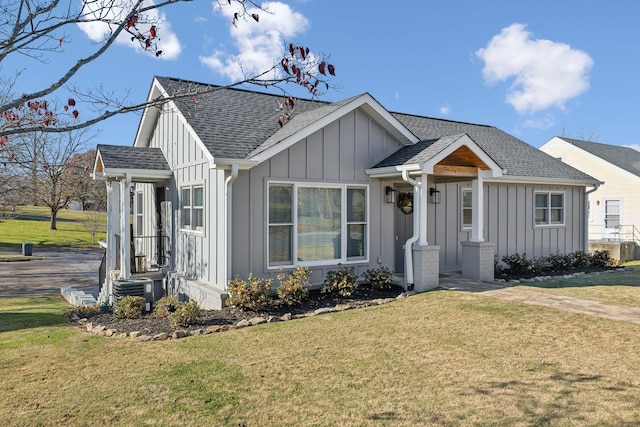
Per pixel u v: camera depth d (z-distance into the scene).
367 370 5.19
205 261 9.76
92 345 6.38
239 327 7.21
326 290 9.30
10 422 4.04
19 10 3.29
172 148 11.59
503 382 4.78
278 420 4.04
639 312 7.50
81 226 39.09
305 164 9.66
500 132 18.42
